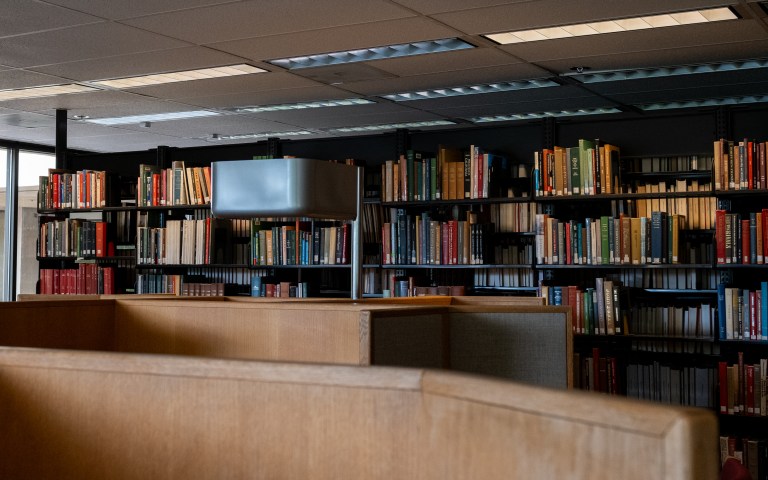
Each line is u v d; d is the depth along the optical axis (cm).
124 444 96
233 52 582
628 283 583
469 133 639
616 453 56
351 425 82
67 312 247
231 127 910
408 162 628
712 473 53
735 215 514
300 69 640
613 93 724
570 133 600
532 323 235
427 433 76
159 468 94
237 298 282
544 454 61
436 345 221
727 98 745
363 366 82
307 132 948
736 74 646
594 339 571
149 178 731
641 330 558
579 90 711
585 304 554
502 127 619
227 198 257
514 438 64
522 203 612
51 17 497
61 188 781
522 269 614
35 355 103
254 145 716
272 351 222
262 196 253
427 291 616
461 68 636
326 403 84
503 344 233
